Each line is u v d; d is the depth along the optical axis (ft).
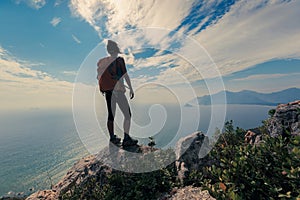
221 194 8.68
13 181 240.32
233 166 9.84
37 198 17.12
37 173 259.60
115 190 14.94
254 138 15.11
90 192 15.94
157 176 15.38
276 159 9.16
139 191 13.98
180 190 13.64
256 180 8.72
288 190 8.13
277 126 12.71
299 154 7.72
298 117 11.87
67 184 18.02
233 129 17.12
